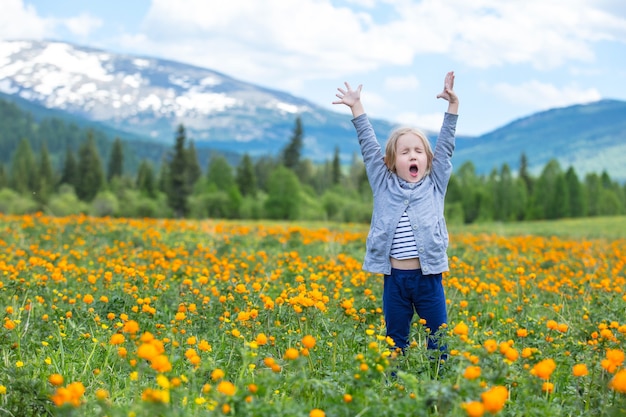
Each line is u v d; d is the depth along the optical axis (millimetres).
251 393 3225
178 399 3426
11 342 5086
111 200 81312
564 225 57656
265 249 14016
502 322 6465
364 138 5527
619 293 7641
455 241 17672
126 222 20922
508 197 96125
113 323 5648
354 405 3434
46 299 6621
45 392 3732
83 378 4578
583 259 12672
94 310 6195
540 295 8320
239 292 6242
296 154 102375
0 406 3711
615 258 14148
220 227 19219
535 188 98688
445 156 5320
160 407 2994
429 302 5047
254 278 8094
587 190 106562
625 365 4281
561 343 5008
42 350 5000
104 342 5234
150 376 4418
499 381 3592
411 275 5012
